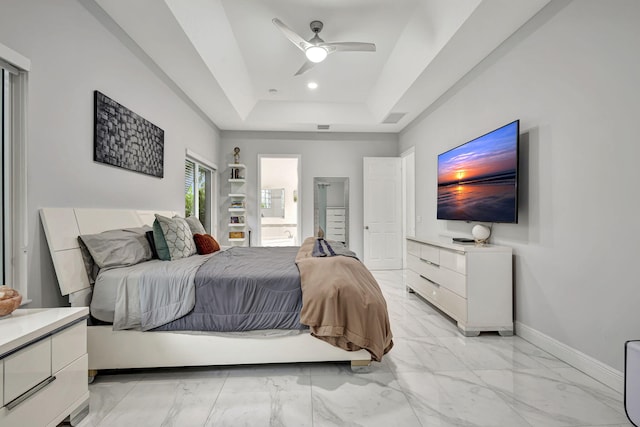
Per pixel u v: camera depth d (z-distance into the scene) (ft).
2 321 4.42
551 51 7.52
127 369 6.89
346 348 6.43
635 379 4.45
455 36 8.95
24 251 5.66
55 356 4.47
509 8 7.72
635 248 5.73
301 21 10.27
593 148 6.50
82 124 7.08
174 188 12.14
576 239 6.92
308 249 10.00
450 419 5.20
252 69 13.62
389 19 10.16
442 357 7.50
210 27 9.61
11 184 5.64
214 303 6.53
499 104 9.51
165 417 5.26
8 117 5.59
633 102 5.73
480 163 10.12
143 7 7.60
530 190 8.28
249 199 19.70
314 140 20.12
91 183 7.42
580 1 6.72
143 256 7.77
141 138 9.50
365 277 7.40
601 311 6.35
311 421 5.15
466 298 8.79
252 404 5.62
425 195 15.56
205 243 10.18
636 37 5.67
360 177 20.34
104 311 6.44
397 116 16.57
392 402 5.67
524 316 8.56
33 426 4.07
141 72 9.54
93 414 5.32
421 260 12.26
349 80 14.70
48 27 6.13
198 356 6.56
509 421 5.15
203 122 15.85
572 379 6.47
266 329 6.64
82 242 6.76
